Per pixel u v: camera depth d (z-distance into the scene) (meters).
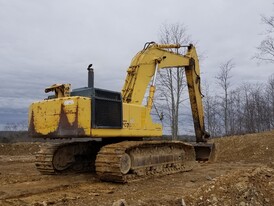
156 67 13.01
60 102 10.17
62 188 9.47
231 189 8.97
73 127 9.80
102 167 9.98
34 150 27.05
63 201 7.77
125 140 11.89
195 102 15.35
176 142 12.64
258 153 20.69
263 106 41.75
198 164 15.38
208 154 15.27
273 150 20.61
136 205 7.25
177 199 7.80
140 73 12.48
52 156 11.39
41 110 10.61
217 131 40.16
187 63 15.02
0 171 13.36
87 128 9.84
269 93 42.50
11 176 11.60
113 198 8.12
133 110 11.48
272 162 16.39
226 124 38.47
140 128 11.66
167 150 12.44
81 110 9.84
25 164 16.77
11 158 21.17
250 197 8.71
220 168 14.48
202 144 15.24
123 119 11.00
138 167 10.71
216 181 10.02
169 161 12.45
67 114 9.97
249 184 9.55
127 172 10.27
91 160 12.51
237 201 8.28
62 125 10.04
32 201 7.75
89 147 12.30
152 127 12.20
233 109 42.19
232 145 23.12
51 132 10.26
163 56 13.47
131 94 12.15
